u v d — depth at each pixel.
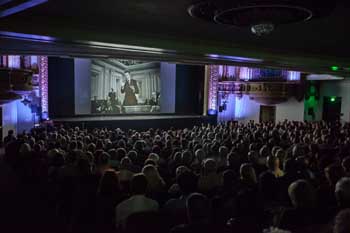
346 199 3.88
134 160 7.43
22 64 16.66
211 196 5.18
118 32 7.69
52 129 15.23
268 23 5.47
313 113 22.61
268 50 10.82
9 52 10.50
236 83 23.58
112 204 4.86
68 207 5.75
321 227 3.52
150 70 22.61
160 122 21.52
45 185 7.02
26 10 6.13
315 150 8.25
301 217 3.74
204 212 3.83
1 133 16.00
